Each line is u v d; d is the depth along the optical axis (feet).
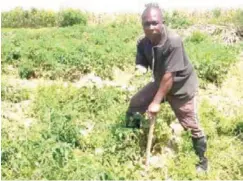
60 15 33.78
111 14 32.07
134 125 8.15
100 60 13.39
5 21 34.55
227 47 16.96
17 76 12.87
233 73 13.69
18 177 7.04
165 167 7.66
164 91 7.08
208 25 24.02
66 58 13.17
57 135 8.07
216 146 8.48
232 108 10.62
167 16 25.38
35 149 7.50
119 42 16.89
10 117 9.46
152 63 7.09
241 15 24.89
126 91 10.36
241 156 8.27
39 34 19.71
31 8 34.83
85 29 21.50
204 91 12.19
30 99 10.70
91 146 8.19
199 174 7.57
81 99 9.94
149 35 6.71
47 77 12.87
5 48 13.78
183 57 6.98
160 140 8.33
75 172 6.99
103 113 9.44
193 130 7.57
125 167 7.43
